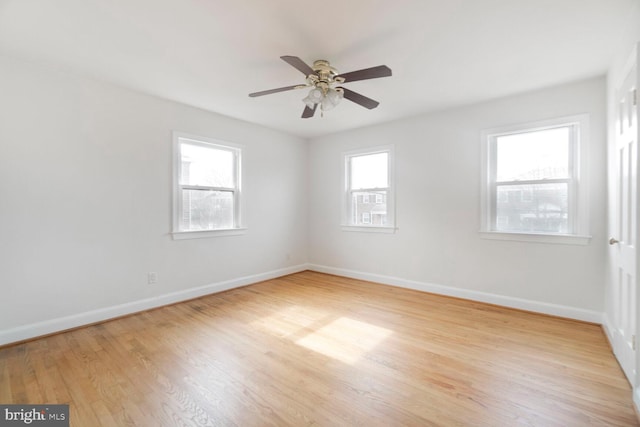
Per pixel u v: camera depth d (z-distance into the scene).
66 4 1.85
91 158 2.94
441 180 3.89
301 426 1.58
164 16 1.97
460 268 3.76
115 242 3.11
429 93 3.29
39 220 2.66
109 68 2.72
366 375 2.06
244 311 3.32
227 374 2.07
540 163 3.28
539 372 2.09
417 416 1.66
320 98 2.48
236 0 1.81
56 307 2.75
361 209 4.77
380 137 4.46
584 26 2.08
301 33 2.17
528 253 3.29
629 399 1.79
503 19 2.00
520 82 3.00
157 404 1.75
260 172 4.60
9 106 2.51
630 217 1.98
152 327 2.88
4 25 2.07
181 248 3.65
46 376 2.04
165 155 3.49
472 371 2.11
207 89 3.18
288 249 5.07
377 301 3.65
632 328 1.93
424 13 1.94
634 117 1.86
